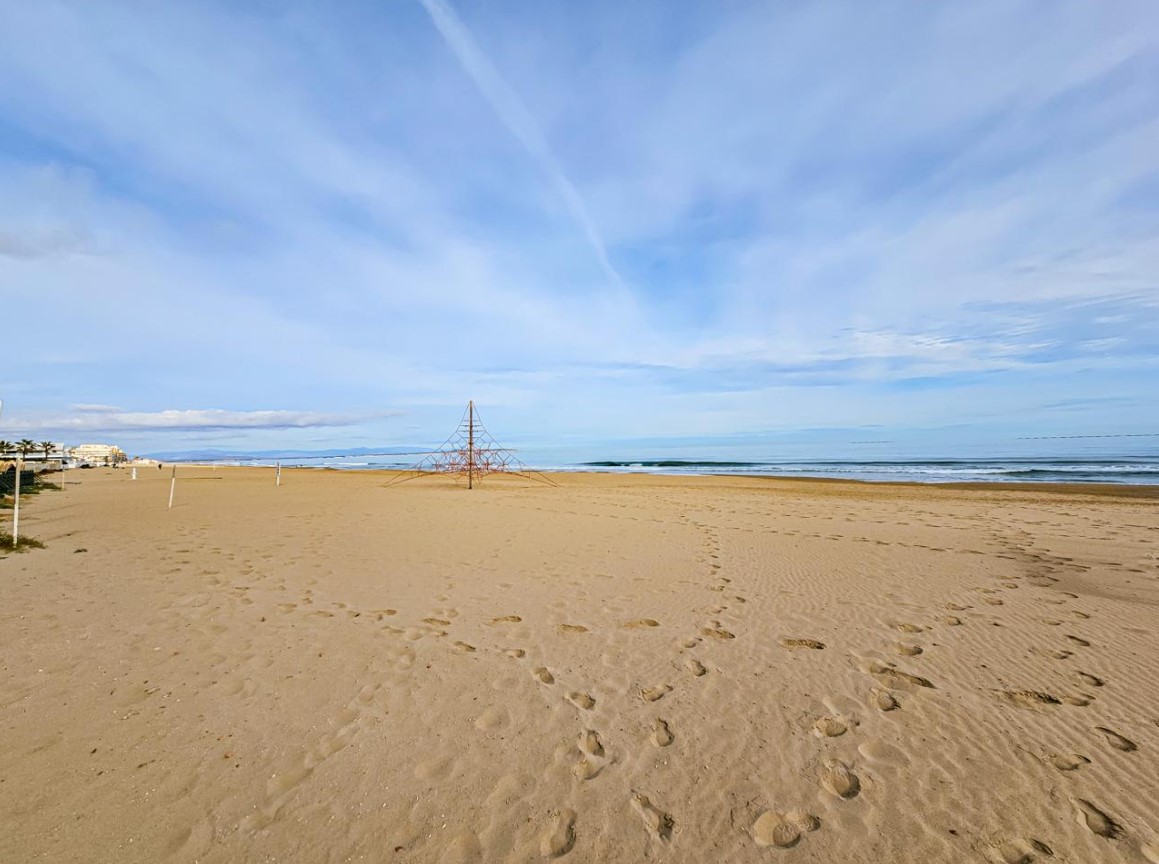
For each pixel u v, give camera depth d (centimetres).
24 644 443
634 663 434
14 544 852
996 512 1448
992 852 236
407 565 774
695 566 779
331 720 335
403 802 262
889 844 241
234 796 261
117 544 894
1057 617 549
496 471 3459
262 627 497
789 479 3281
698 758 304
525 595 626
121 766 282
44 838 230
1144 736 327
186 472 4744
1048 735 328
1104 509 1506
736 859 232
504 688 386
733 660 441
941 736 327
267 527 1120
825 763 300
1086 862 230
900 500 1803
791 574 732
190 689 371
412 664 423
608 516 1364
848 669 424
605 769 292
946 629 514
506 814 256
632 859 231
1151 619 541
